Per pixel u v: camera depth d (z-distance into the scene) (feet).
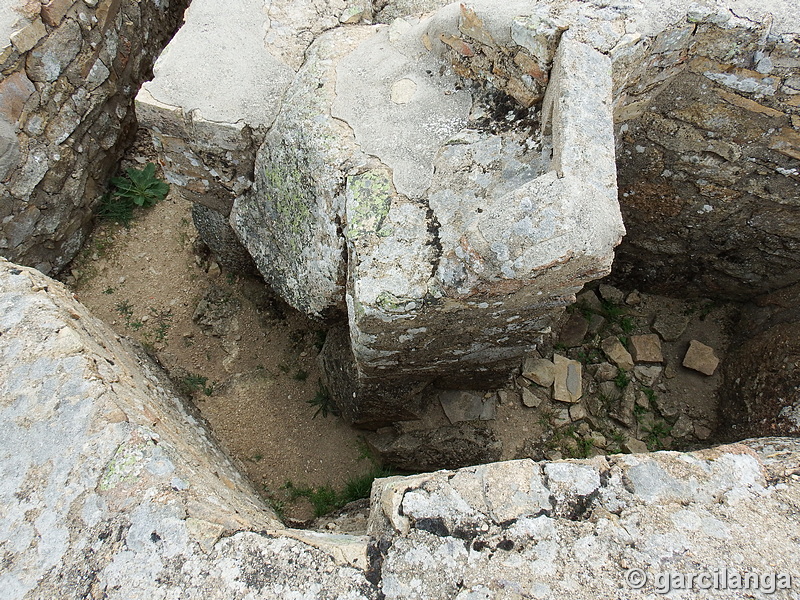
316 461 10.44
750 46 6.93
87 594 5.43
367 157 7.27
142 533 5.64
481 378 9.59
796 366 9.05
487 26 6.70
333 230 7.39
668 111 8.04
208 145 8.37
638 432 10.44
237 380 10.98
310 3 8.57
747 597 5.19
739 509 5.65
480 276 6.05
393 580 5.44
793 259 9.51
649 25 6.52
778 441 6.51
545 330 7.88
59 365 6.39
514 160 6.84
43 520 5.73
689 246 10.18
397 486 5.89
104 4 10.66
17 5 9.21
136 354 9.23
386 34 8.20
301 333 11.31
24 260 10.73
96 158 11.66
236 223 9.63
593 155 5.90
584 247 5.61
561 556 5.43
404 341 7.38
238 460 10.29
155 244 12.09
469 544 5.53
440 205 6.86
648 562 5.37
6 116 9.43
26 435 6.05
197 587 5.44
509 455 10.23
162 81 7.99
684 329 11.14
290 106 7.87
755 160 8.20
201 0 8.44
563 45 6.26
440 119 7.34
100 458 5.95
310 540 5.78
